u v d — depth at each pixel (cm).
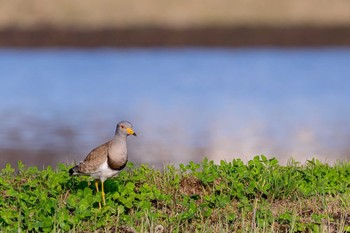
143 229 1049
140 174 1249
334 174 1250
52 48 5106
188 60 4525
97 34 5303
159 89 3434
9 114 2702
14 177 1275
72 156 1944
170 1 6056
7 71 4003
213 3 6044
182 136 2286
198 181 1227
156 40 5334
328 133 2356
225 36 5472
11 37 5206
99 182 1180
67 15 5628
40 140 2173
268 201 1170
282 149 2100
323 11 5825
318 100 3094
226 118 2659
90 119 2606
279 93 3294
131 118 2650
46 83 3600
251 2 6097
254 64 4359
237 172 1229
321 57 4650
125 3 5878
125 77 3822
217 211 1122
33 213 1076
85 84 3572
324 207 1136
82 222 1066
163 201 1148
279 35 5472
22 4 5638
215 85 3556
